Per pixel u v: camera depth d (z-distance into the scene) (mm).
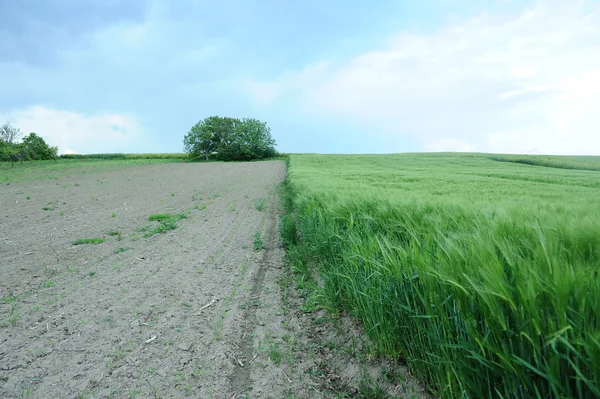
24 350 2990
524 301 1403
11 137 49000
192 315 3697
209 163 51438
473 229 2691
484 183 14648
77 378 2588
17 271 5219
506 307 1562
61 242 7074
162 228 8172
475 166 39438
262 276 5086
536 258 1646
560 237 2107
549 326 1330
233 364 2789
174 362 2793
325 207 5953
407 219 3762
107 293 4328
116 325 3459
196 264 5586
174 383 2520
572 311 1335
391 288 2441
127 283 4695
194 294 4309
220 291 4410
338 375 2592
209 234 7887
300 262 5184
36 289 4473
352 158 55812
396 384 2320
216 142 71125
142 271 5219
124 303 4016
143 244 6926
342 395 2332
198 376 2604
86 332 3309
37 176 24641
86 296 4230
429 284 1944
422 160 51969
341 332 3172
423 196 5824
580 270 1377
